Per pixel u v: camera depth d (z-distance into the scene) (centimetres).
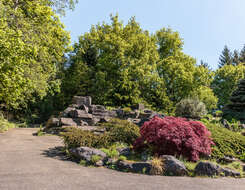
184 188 405
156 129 699
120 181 428
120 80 2627
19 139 1009
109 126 865
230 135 852
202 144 673
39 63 1563
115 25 2947
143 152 694
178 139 641
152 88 2738
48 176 429
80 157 599
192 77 2648
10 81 1125
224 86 3644
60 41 1775
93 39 3167
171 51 3372
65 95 2970
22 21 1227
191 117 1627
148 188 390
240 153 743
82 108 1717
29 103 2605
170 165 524
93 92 2802
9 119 2373
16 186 355
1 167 477
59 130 1321
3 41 940
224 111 1873
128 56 2731
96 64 2998
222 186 438
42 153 688
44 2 1566
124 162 555
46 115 2725
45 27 1473
